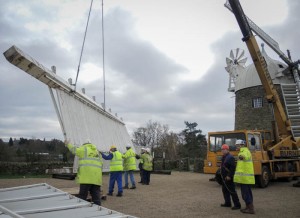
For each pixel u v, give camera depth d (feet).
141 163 55.67
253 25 83.20
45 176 73.00
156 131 268.00
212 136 53.36
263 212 31.68
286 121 62.08
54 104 34.17
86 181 27.04
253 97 114.32
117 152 41.81
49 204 17.61
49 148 163.43
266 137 59.88
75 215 15.05
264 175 51.52
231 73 131.03
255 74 115.34
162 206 34.40
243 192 31.24
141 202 36.70
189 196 41.68
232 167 33.04
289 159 58.70
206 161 52.85
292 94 87.56
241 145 33.53
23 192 21.36
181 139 245.65
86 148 27.73
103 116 62.75
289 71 93.86
